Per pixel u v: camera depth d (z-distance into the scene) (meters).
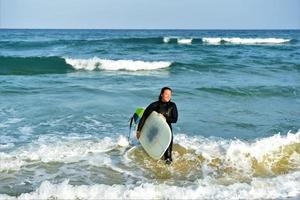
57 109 10.56
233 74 19.78
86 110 10.53
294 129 9.16
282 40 59.69
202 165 6.47
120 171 6.17
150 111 6.84
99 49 37.59
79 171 6.10
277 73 20.47
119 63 22.48
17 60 22.62
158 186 5.40
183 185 5.67
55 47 39.94
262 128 9.19
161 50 38.16
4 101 11.50
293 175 6.03
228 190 5.43
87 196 5.12
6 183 5.59
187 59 28.00
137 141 7.65
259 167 6.46
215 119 9.91
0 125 8.88
